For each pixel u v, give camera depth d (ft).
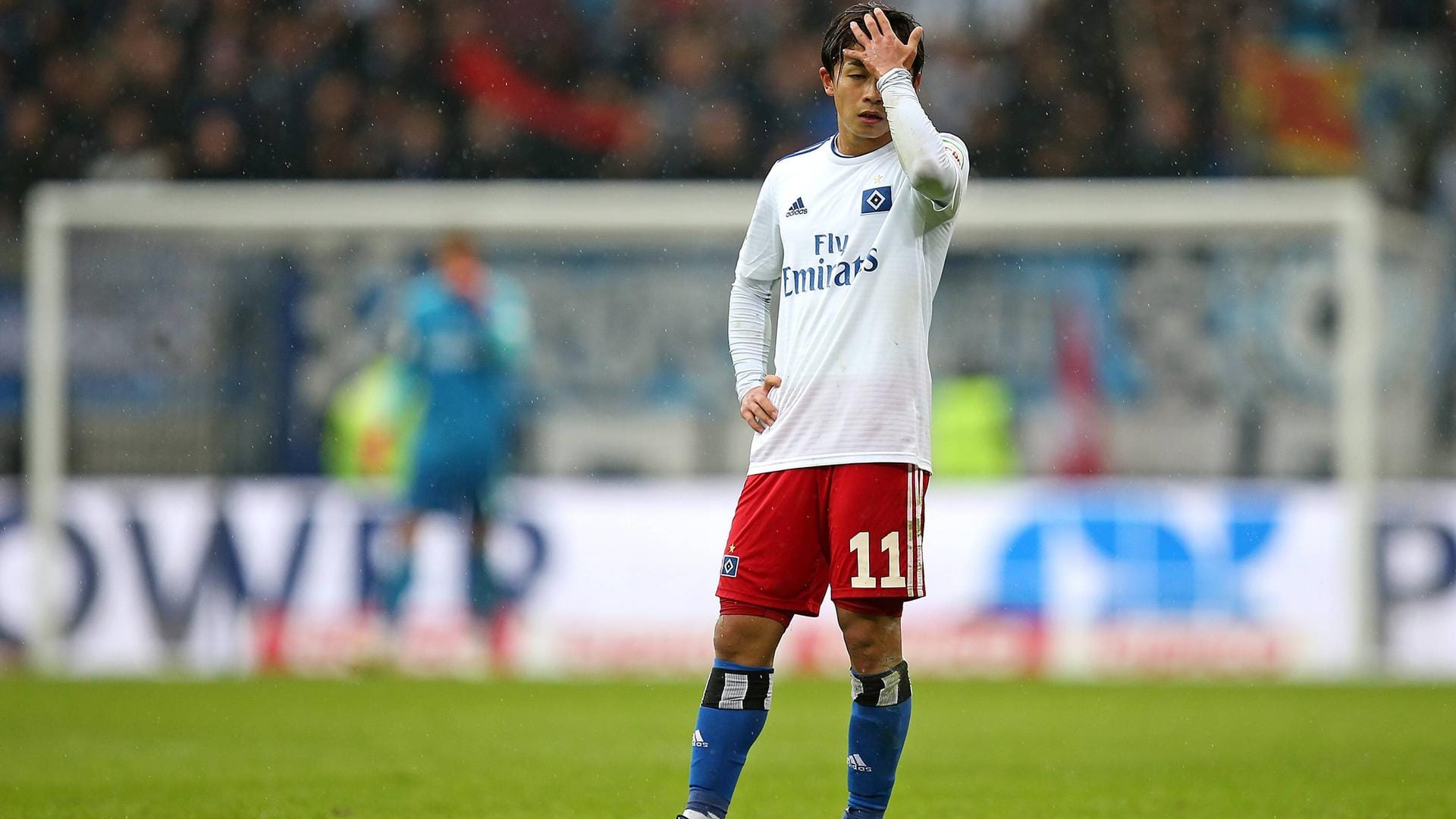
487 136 175.94
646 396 137.08
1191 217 135.74
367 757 65.21
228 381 136.56
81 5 174.19
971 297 136.67
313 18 175.42
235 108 174.19
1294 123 176.65
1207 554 121.19
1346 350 133.18
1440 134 177.27
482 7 176.96
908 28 41.57
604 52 178.19
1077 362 135.95
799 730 76.59
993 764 64.08
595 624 121.08
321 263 137.49
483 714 83.46
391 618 116.78
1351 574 121.49
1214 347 135.54
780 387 40.63
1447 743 72.08
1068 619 120.06
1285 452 134.92
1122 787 57.11
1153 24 176.86
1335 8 178.40
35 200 136.26
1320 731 77.15
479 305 118.11
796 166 41.81
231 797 53.06
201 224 137.18
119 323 136.46
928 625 120.06
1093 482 131.13
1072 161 175.01
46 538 123.03
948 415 135.03
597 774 60.08
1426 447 141.28
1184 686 105.29
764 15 179.93
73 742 70.64
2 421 142.20
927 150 38.29
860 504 38.83
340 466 135.54
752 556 39.93
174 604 121.90
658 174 176.45
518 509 121.90
